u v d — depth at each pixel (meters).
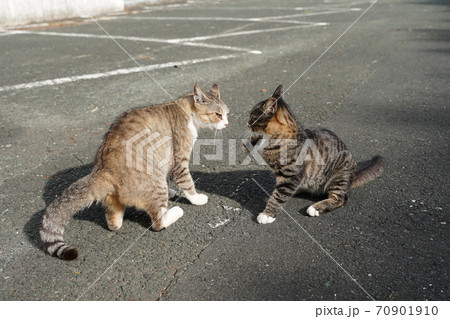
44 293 2.70
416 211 3.43
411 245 3.03
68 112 5.68
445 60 7.86
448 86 6.46
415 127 5.06
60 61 8.14
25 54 8.72
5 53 8.85
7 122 5.37
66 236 3.28
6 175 4.14
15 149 4.68
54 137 4.97
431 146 4.56
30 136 5.00
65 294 2.69
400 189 3.78
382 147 4.59
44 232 3.01
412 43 9.32
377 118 5.36
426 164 4.18
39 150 4.66
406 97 6.07
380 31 10.75
